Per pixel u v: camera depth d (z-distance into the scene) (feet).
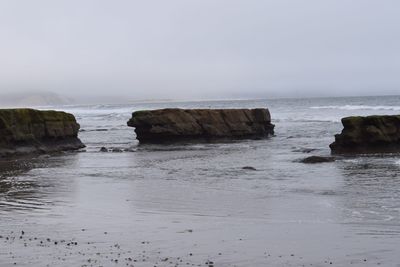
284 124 253.03
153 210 58.90
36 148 136.15
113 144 174.60
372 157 113.91
